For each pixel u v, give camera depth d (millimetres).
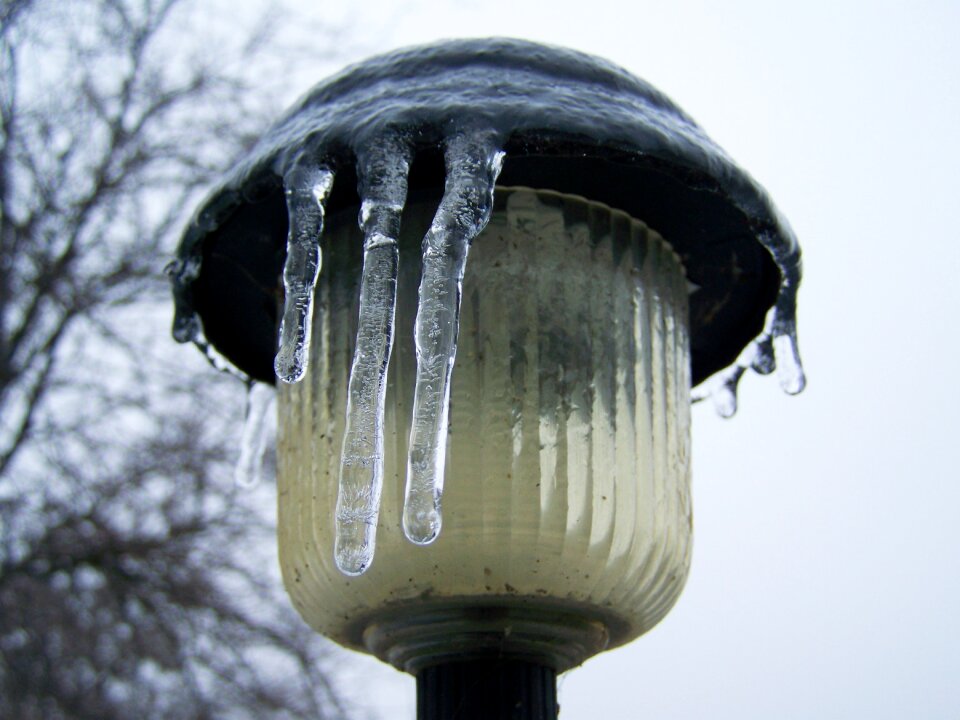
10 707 4023
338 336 1004
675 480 1013
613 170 985
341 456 953
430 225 986
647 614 1003
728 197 979
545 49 990
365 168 942
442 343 914
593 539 959
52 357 4359
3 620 4066
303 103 1011
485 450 954
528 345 971
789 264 1019
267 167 979
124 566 4227
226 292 1095
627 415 987
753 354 1129
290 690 4340
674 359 1032
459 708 975
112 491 4293
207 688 4258
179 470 4387
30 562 4203
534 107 942
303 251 953
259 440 1238
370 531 918
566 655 986
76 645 4195
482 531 947
